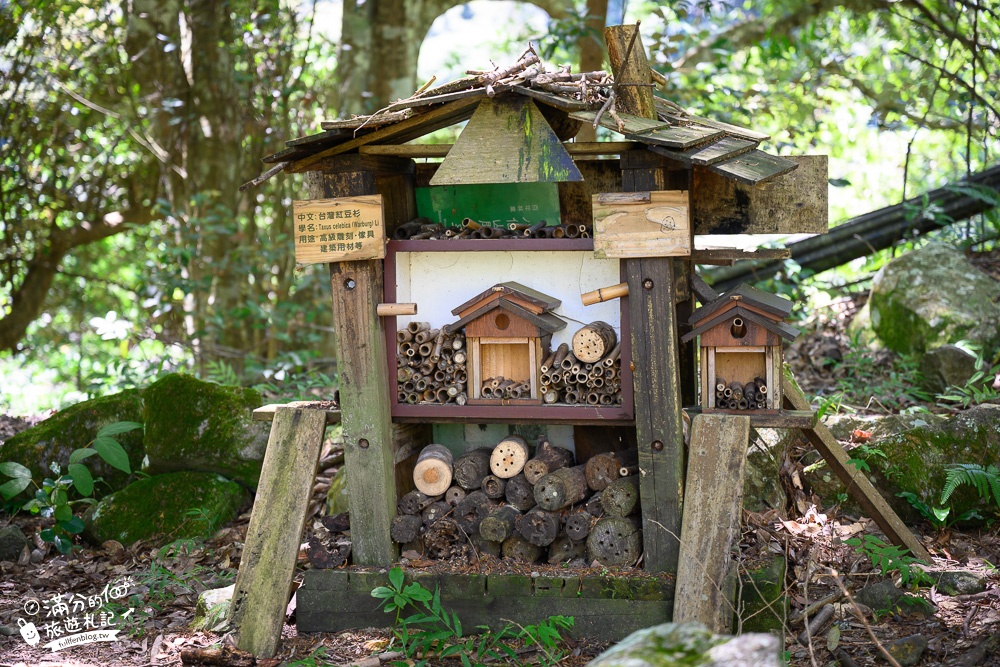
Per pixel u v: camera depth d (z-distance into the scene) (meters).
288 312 8.52
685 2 7.70
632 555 3.67
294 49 9.52
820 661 3.38
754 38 9.53
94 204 10.18
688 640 2.13
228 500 5.08
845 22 9.64
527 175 3.49
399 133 3.77
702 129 3.89
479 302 3.73
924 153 9.84
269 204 9.27
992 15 7.55
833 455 4.10
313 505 5.00
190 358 8.95
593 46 7.92
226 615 3.90
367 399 3.82
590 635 3.59
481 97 3.54
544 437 4.11
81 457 4.91
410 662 3.35
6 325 10.18
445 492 3.93
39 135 9.12
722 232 4.13
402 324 3.94
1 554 4.72
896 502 4.53
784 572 3.67
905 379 5.88
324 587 3.82
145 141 9.52
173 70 8.73
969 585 3.82
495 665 3.42
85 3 8.74
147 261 10.09
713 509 3.52
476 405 3.81
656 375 3.58
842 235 7.34
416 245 3.83
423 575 3.74
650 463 3.61
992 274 6.88
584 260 3.76
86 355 10.45
